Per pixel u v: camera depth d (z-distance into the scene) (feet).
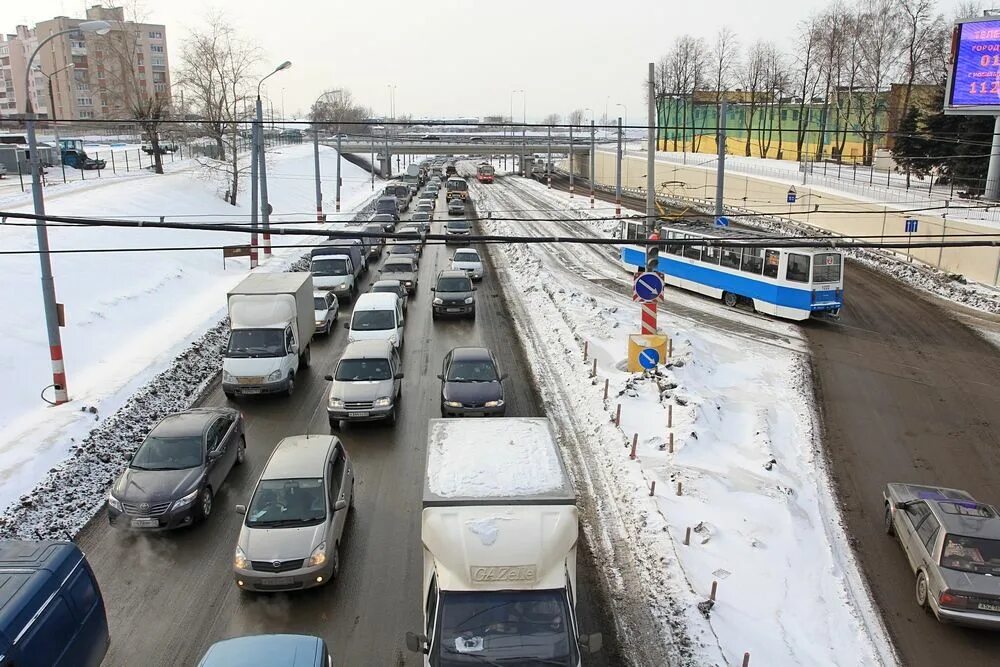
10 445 52.34
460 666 26.30
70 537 43.14
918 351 81.66
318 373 74.18
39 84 379.55
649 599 36.40
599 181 336.08
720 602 36.29
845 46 209.36
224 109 190.19
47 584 28.27
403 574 39.22
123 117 280.92
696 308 101.81
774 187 184.24
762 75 268.62
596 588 37.52
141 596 37.32
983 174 149.59
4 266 85.92
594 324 86.17
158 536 43.32
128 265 102.27
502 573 27.58
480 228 172.76
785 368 75.15
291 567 36.32
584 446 54.90
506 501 29.84
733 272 101.40
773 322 94.12
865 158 216.54
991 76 128.26
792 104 255.50
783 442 57.52
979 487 51.52
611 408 60.23
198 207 164.45
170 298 98.99
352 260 113.19
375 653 33.14
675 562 39.04
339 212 205.46
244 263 126.82
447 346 81.56
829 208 156.25
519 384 68.33
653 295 67.00
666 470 49.80
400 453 54.39
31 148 58.23
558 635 26.89
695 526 42.88
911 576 40.91
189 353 76.95
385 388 59.21
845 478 52.60
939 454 56.65
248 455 54.34
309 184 273.95
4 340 70.44
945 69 184.55
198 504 43.93
